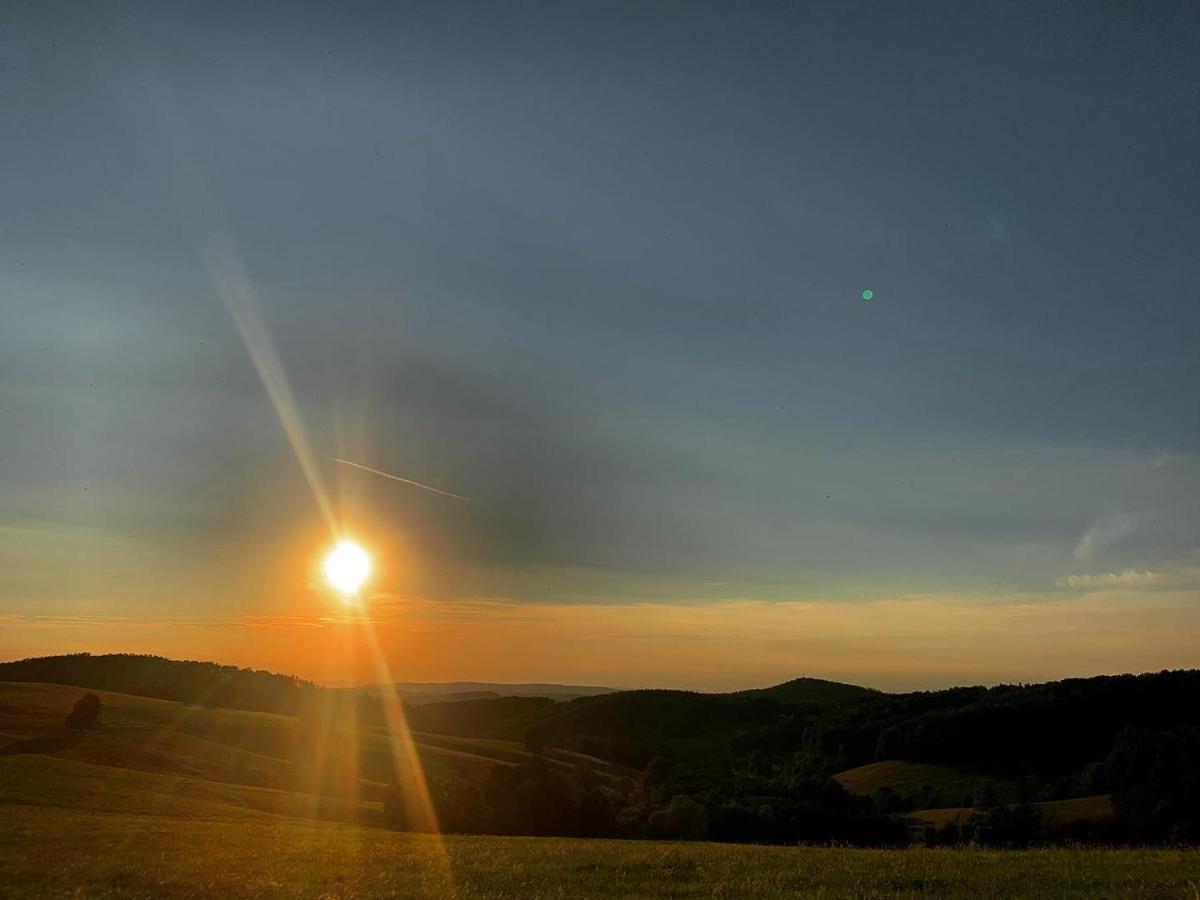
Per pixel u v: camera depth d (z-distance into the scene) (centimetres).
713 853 2656
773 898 1723
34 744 9825
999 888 1784
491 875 2202
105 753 9812
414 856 2731
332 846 3177
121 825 4181
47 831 3709
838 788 7744
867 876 2005
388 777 10719
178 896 1942
